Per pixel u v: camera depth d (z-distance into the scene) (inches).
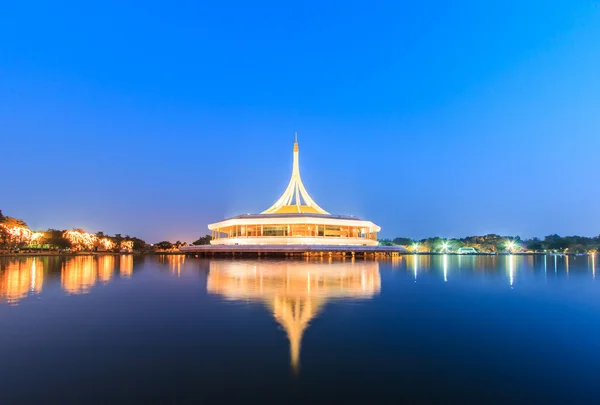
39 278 1259.8
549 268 1975.9
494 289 1013.2
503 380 382.6
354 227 3314.5
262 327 564.4
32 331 542.0
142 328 557.6
